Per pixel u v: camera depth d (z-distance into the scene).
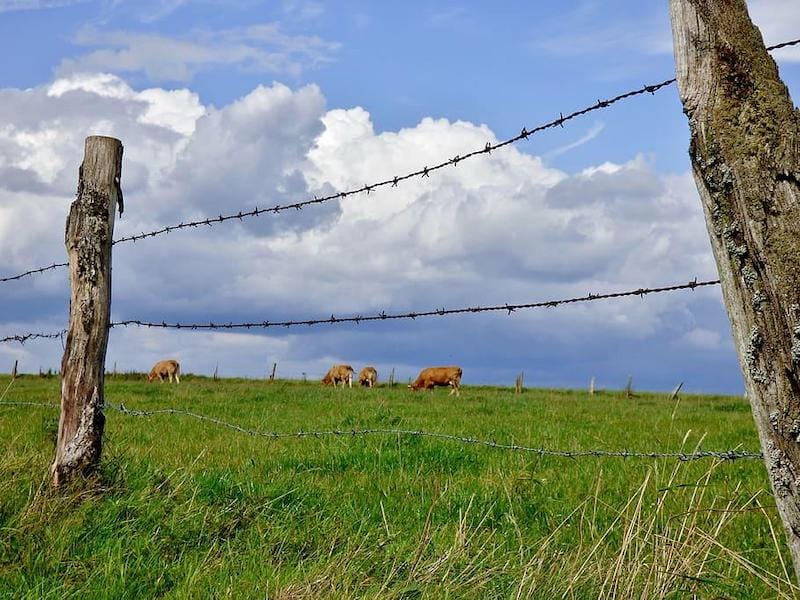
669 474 9.24
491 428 16.64
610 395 38.16
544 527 7.35
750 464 10.34
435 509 7.78
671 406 27.09
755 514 7.43
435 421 18.61
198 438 13.66
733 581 5.14
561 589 4.80
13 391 25.03
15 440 8.73
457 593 4.78
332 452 11.59
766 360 3.29
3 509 6.33
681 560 4.71
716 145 3.37
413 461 11.12
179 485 7.03
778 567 5.88
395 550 5.63
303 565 5.65
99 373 7.18
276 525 6.56
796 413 3.24
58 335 7.30
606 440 14.28
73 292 7.20
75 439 7.00
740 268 3.35
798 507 3.28
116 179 7.39
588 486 9.10
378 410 20.77
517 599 4.67
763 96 3.34
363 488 9.02
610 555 5.56
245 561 5.76
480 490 8.70
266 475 9.56
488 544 5.97
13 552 5.74
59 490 6.76
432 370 45.53
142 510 6.53
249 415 19.70
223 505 6.88
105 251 7.29
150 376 45.19
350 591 4.82
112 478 7.06
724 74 3.38
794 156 3.28
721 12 3.41
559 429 16.55
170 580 5.44
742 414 22.22
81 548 5.91
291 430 16.12
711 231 3.46
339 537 6.27
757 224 3.29
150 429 14.77
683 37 3.47
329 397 28.61
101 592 5.20
